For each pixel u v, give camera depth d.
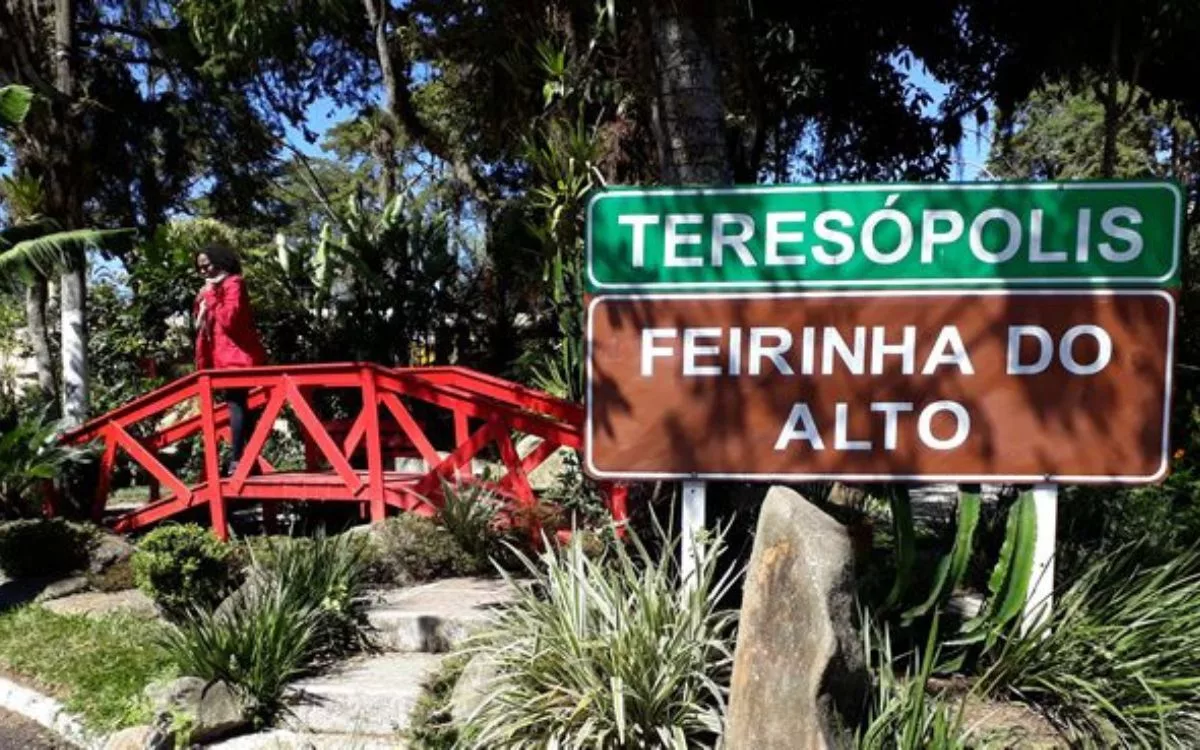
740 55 7.24
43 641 4.90
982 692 3.49
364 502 6.67
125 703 4.09
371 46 12.93
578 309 6.28
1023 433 3.54
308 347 10.33
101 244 6.75
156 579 4.73
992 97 10.31
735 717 2.90
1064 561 4.12
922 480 3.60
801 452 3.65
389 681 3.99
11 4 7.80
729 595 4.09
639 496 4.99
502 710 3.30
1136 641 3.39
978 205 3.53
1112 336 3.48
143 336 11.69
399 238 10.54
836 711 2.68
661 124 4.72
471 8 10.09
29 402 9.20
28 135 7.87
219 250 6.82
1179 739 3.22
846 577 2.79
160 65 12.05
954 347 3.56
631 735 3.09
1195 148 15.59
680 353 3.71
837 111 10.51
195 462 9.98
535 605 3.58
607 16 5.96
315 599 4.41
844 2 9.23
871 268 3.60
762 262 3.65
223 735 3.86
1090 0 7.87
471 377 6.31
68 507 7.19
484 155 11.77
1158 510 5.11
